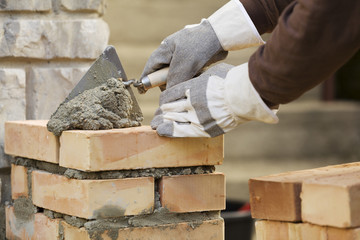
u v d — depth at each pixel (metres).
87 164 3.39
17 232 4.18
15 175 4.17
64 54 4.57
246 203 6.58
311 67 2.93
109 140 3.43
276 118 3.21
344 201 2.91
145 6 13.20
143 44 13.20
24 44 4.43
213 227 3.77
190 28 3.73
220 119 3.31
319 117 14.04
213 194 3.74
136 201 3.53
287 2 3.80
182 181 3.65
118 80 3.76
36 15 4.50
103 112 3.59
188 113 3.45
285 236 3.18
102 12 4.78
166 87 3.71
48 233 3.79
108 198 3.46
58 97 4.59
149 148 3.53
